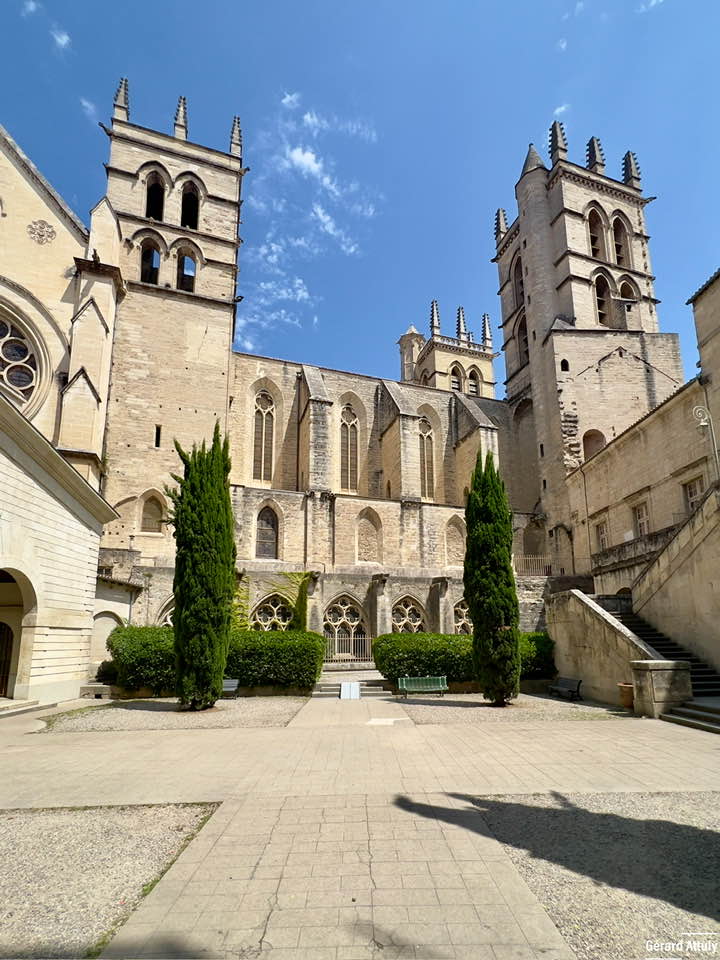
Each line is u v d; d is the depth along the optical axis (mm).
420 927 4211
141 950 3922
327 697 18922
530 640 20453
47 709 16500
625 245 48125
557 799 7312
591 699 17797
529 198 47344
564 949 3908
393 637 20297
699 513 17656
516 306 51156
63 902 4727
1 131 31281
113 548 29750
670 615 19094
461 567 36031
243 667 19188
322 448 36125
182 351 35062
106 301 31156
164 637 19531
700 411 22203
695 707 13445
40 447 16578
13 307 29547
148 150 38906
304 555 32375
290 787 7969
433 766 9125
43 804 7309
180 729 13016
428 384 65562
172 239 37656
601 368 39094
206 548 16812
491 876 5074
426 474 45281
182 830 6355
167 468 32781
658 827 6301
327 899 4660
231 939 4059
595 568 30250
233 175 41250
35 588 16938
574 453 37344
